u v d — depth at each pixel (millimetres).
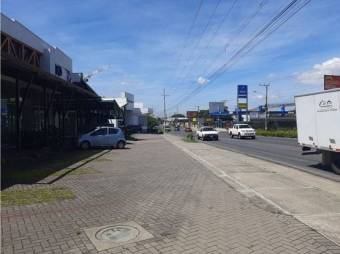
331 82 59500
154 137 58750
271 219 8422
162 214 8891
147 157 23547
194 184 13195
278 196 11062
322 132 17359
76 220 8328
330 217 8594
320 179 14742
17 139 21156
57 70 34094
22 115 29391
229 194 11367
